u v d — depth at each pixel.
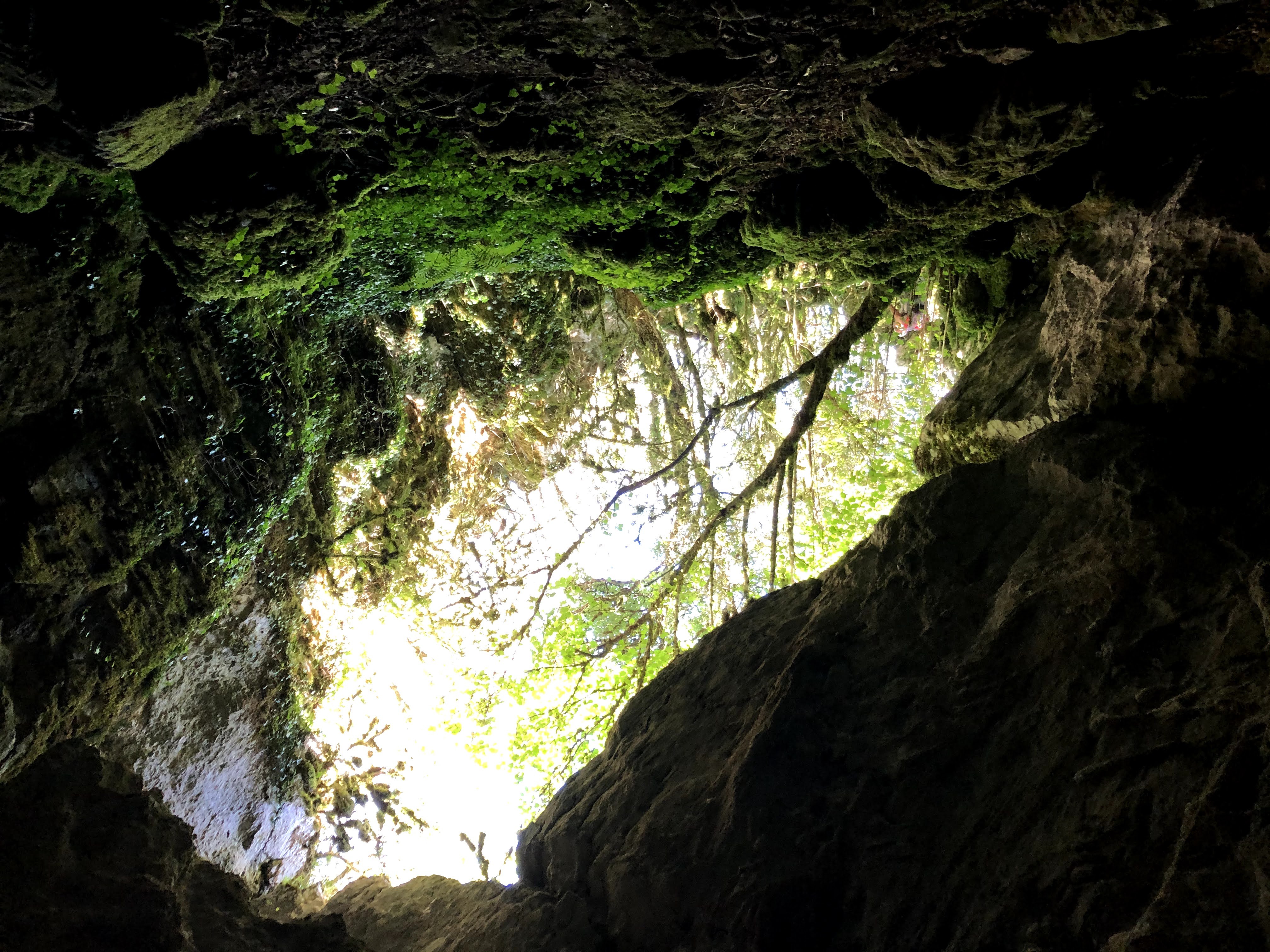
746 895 5.35
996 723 5.00
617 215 6.14
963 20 4.33
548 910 6.53
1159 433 4.79
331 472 11.37
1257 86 4.46
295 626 11.42
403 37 4.36
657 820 6.36
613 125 5.18
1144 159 5.12
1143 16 3.84
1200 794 3.62
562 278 11.55
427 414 12.77
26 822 4.86
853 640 6.20
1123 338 4.93
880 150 5.57
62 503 5.58
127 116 3.66
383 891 9.70
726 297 11.42
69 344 5.36
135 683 6.79
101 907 4.75
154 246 5.40
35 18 3.32
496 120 4.97
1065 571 4.91
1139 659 4.36
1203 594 4.21
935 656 5.60
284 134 4.86
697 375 11.75
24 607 5.50
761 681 6.90
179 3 3.62
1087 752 4.36
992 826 4.61
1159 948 3.21
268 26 4.08
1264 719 3.45
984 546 5.67
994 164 4.99
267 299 6.95
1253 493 4.30
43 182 4.32
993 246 6.60
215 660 9.66
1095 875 3.86
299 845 12.09
